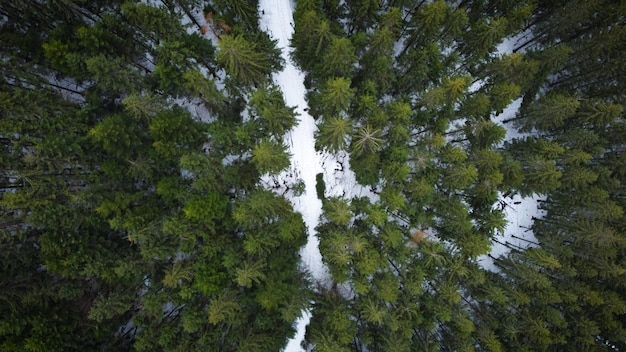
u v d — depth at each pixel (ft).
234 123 84.28
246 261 76.69
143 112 72.23
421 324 84.69
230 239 81.30
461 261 82.07
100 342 80.84
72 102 78.64
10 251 72.28
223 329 80.48
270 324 80.94
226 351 79.46
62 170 71.67
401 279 84.02
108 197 75.41
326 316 85.66
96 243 77.20
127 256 78.02
